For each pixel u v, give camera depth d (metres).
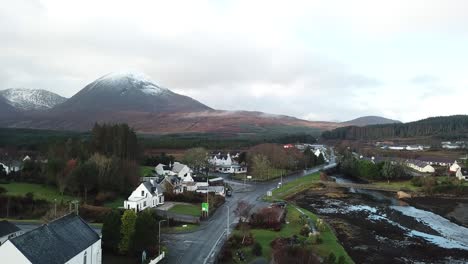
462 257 74.38
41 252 45.72
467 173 179.62
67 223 55.22
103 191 114.75
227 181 172.25
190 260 64.19
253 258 65.62
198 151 198.00
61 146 146.88
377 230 93.44
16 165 139.75
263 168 178.00
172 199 118.12
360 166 196.50
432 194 152.12
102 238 67.62
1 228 66.81
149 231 65.88
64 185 111.12
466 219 110.19
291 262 59.84
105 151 146.88
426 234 91.62
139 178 132.00
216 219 94.94
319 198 139.50
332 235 84.94
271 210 97.31
